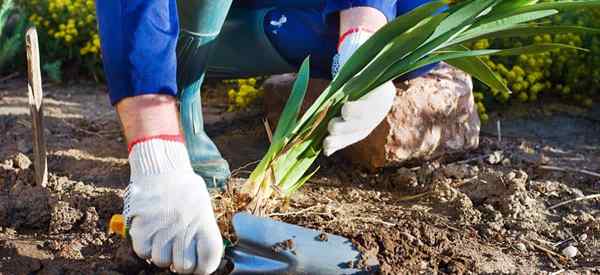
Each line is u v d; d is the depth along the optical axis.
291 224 1.35
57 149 1.82
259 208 1.36
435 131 1.74
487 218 1.56
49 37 2.46
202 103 2.17
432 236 1.44
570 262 1.44
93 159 1.77
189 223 1.14
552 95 2.19
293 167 1.40
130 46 1.16
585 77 2.17
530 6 1.31
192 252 1.14
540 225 1.54
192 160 1.56
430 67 1.67
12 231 1.44
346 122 1.33
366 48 1.26
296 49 1.59
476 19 1.34
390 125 1.69
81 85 2.37
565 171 1.77
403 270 1.32
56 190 1.59
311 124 1.33
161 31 1.18
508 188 1.62
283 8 1.58
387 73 1.31
